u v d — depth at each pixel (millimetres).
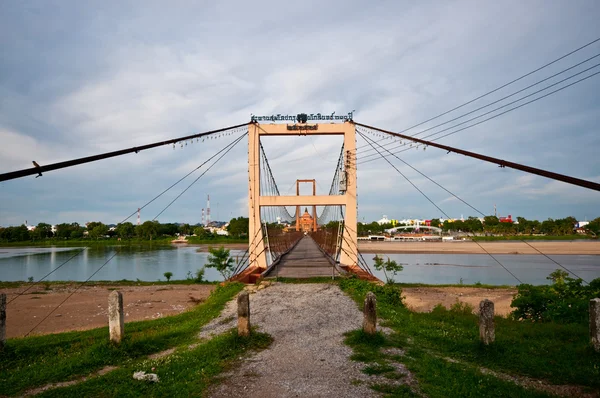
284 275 18469
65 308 20016
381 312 10836
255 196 22344
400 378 5848
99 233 116562
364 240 113938
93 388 5645
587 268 42188
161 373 6234
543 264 46906
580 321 10469
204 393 5461
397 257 57250
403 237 120562
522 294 12703
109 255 66125
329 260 27250
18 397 5512
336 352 7305
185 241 108938
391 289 14070
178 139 14078
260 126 22469
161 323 11352
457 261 51469
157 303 21109
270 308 11750
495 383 5516
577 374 5941
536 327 9602
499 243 90062
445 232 145875
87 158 8766
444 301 20719
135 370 6398
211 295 15219
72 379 6258
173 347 8289
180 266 48062
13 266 48500
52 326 16312
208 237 115750
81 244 102938
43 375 6328
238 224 114188
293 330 9133
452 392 5238
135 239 115438
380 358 6816
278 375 6145
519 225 124625
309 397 5258
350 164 22250
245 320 8047
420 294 23125
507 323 10539
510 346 7543
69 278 37031
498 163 9250
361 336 7945
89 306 20500
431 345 7785
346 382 5758
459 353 7133
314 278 17156
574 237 108062
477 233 122812
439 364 6336
